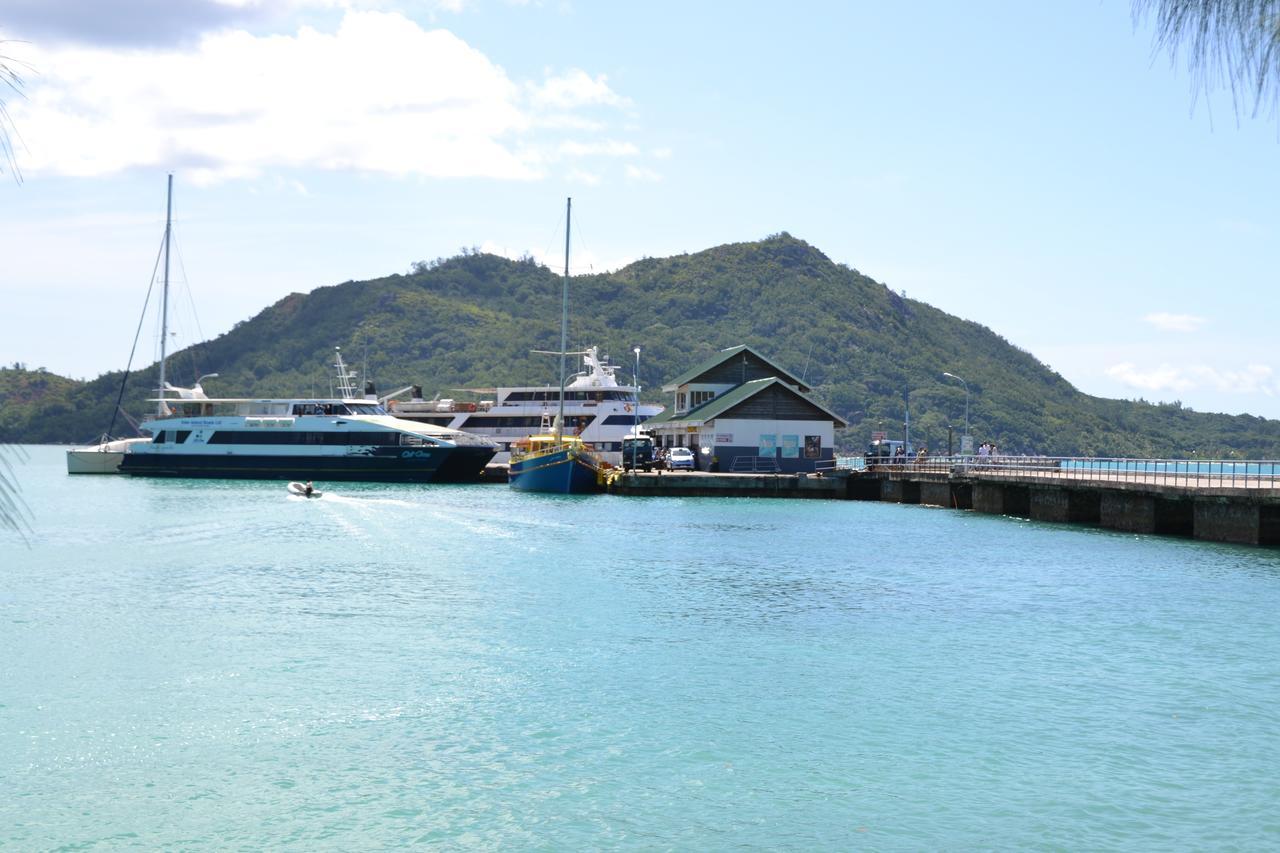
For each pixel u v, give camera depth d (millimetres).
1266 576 38688
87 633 28297
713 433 82375
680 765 17828
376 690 22469
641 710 21031
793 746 18766
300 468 95562
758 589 35906
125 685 22859
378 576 38719
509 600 33562
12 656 25594
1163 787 16781
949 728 19828
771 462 82500
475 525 57781
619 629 28953
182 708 21141
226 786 16922
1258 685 22797
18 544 48688
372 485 93688
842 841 14789
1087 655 25766
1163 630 28797
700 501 75375
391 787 16859
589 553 45719
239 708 21141
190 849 14609
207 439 98500
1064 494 58875
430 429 95812
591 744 18938
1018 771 17484
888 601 33562
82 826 15375
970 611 31734
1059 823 15375
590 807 16031
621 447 102188
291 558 43812
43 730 19719
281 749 18672
